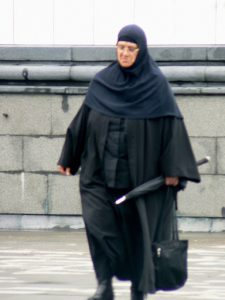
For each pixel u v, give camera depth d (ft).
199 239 101.96
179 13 108.78
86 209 60.39
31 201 109.19
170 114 59.52
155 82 59.72
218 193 106.52
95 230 59.88
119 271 60.80
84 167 60.70
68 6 110.22
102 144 59.67
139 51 59.57
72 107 107.76
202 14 108.58
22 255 90.07
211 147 106.22
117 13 109.70
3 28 111.04
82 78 108.37
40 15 110.52
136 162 59.41
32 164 108.88
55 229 109.29
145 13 109.40
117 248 60.13
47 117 108.27
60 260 86.74
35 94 108.27
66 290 70.18
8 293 68.74
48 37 110.42
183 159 59.72
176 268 58.75
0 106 108.88
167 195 60.39
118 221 60.23
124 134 59.36
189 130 106.42
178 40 108.88
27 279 75.66
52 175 108.68
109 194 59.98
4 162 109.29
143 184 59.36
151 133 59.52
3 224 109.91
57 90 107.76
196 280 75.92
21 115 108.78
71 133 61.00
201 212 106.93
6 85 110.01
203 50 107.45
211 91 105.81
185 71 106.93
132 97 59.47
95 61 109.09
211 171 106.42
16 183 109.29
